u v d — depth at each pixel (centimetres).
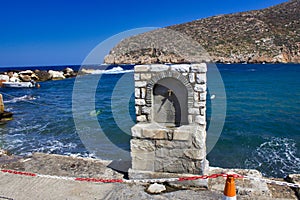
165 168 496
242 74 4800
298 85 3381
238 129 1348
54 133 1327
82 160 630
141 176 504
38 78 4616
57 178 526
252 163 907
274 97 2516
